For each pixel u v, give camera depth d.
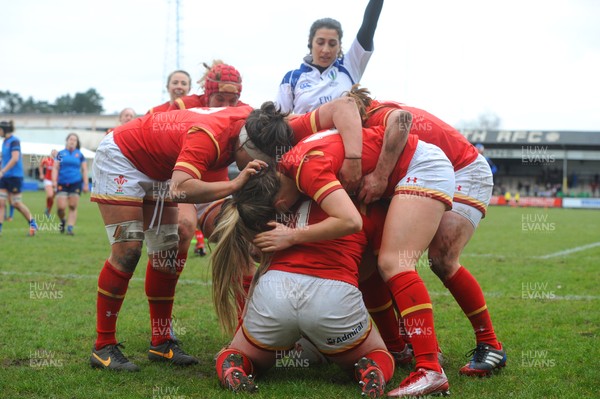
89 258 9.62
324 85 5.61
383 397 3.68
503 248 12.34
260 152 3.96
